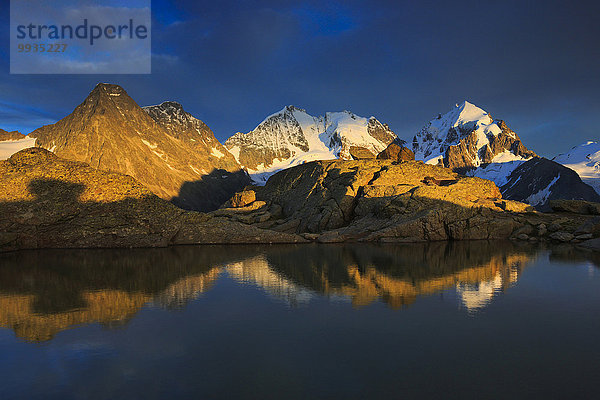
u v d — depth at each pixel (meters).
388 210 46.00
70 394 8.73
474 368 10.05
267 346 11.52
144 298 17.17
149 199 40.03
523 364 10.32
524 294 17.88
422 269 24.53
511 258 29.48
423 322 13.76
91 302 16.48
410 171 55.34
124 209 38.59
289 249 36.06
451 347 11.47
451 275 22.48
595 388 9.01
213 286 19.58
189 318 14.24
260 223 54.28
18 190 36.47
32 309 15.42
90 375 9.67
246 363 10.34
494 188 52.72
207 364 10.29
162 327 13.23
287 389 8.93
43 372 9.86
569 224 44.91
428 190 46.78
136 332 12.76
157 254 32.38
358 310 15.23
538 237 44.00
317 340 12.02
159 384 9.19
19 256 31.03
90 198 37.97
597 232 40.78
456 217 44.28
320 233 47.41
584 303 16.36
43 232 36.28
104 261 28.33
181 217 40.69
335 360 10.52
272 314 14.72
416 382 9.28
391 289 18.84
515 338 12.22
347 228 45.69
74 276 22.38
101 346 11.55
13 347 11.51
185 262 27.80
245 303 16.28
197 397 8.56
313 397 8.55
